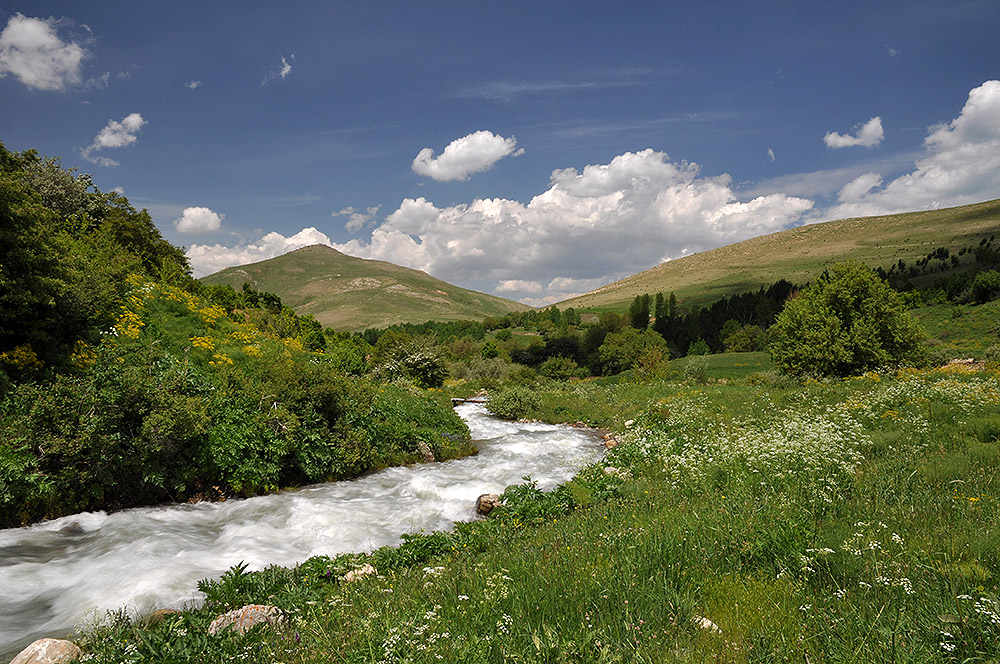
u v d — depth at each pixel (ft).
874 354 108.37
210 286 104.94
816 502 23.81
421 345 140.26
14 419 34.83
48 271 45.50
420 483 42.55
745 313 458.50
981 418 43.83
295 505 36.94
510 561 20.25
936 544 17.40
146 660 13.85
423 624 14.39
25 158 83.66
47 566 25.67
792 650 11.76
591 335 386.32
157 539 29.40
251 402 46.32
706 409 73.87
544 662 11.81
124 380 37.91
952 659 10.84
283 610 17.76
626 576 16.43
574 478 41.73
